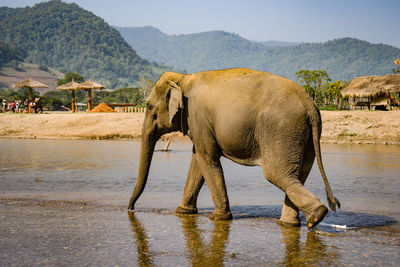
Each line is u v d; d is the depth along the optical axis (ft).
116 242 21.70
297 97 23.94
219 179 27.12
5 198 34.42
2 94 542.16
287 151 23.54
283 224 25.58
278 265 18.33
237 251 20.27
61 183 43.11
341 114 112.78
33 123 133.18
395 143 99.50
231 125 24.73
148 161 30.19
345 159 66.85
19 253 19.77
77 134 123.44
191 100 27.30
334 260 18.94
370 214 28.66
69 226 24.89
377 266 18.17
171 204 32.53
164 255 19.66
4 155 74.59
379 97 166.40
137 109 178.40
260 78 25.05
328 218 27.40
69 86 192.65
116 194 36.94
